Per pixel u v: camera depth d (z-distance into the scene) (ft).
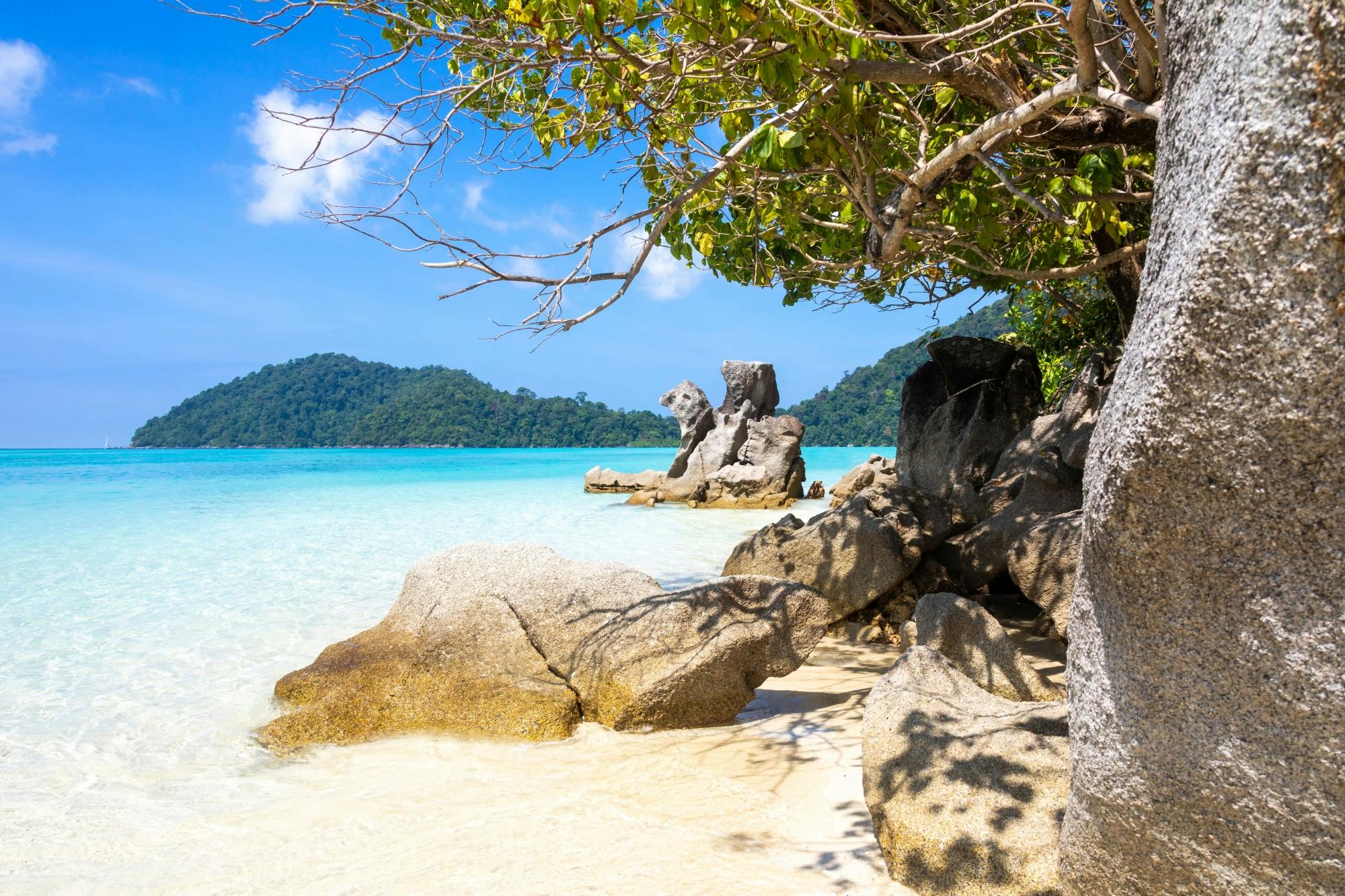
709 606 20.27
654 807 14.90
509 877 12.41
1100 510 7.51
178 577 38.68
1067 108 20.98
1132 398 7.09
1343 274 5.85
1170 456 6.80
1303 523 6.42
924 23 19.65
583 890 11.95
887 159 19.48
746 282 31.58
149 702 21.20
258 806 15.26
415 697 19.93
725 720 19.62
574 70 19.75
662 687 18.90
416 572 23.94
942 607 20.79
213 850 13.56
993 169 16.60
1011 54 19.44
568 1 15.35
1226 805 7.38
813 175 23.82
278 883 12.48
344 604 33.09
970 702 14.66
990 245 24.82
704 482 84.28
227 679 23.16
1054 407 48.29
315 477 131.44
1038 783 11.84
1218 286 6.29
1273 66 5.89
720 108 20.98
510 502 82.64
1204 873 7.75
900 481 46.62
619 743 18.37
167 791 16.01
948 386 45.52
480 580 22.66
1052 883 10.41
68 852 13.55
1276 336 6.13
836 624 27.76
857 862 12.66
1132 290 32.17
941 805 12.00
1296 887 7.20
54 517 65.21
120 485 107.55
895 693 14.71
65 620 30.17
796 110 16.74
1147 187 23.99
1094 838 8.64
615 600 21.47
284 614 31.17
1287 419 6.22
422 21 19.27
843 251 24.31
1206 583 7.00
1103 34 15.67
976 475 41.52
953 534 32.35
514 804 15.15
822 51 14.90
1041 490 29.01
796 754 17.40
